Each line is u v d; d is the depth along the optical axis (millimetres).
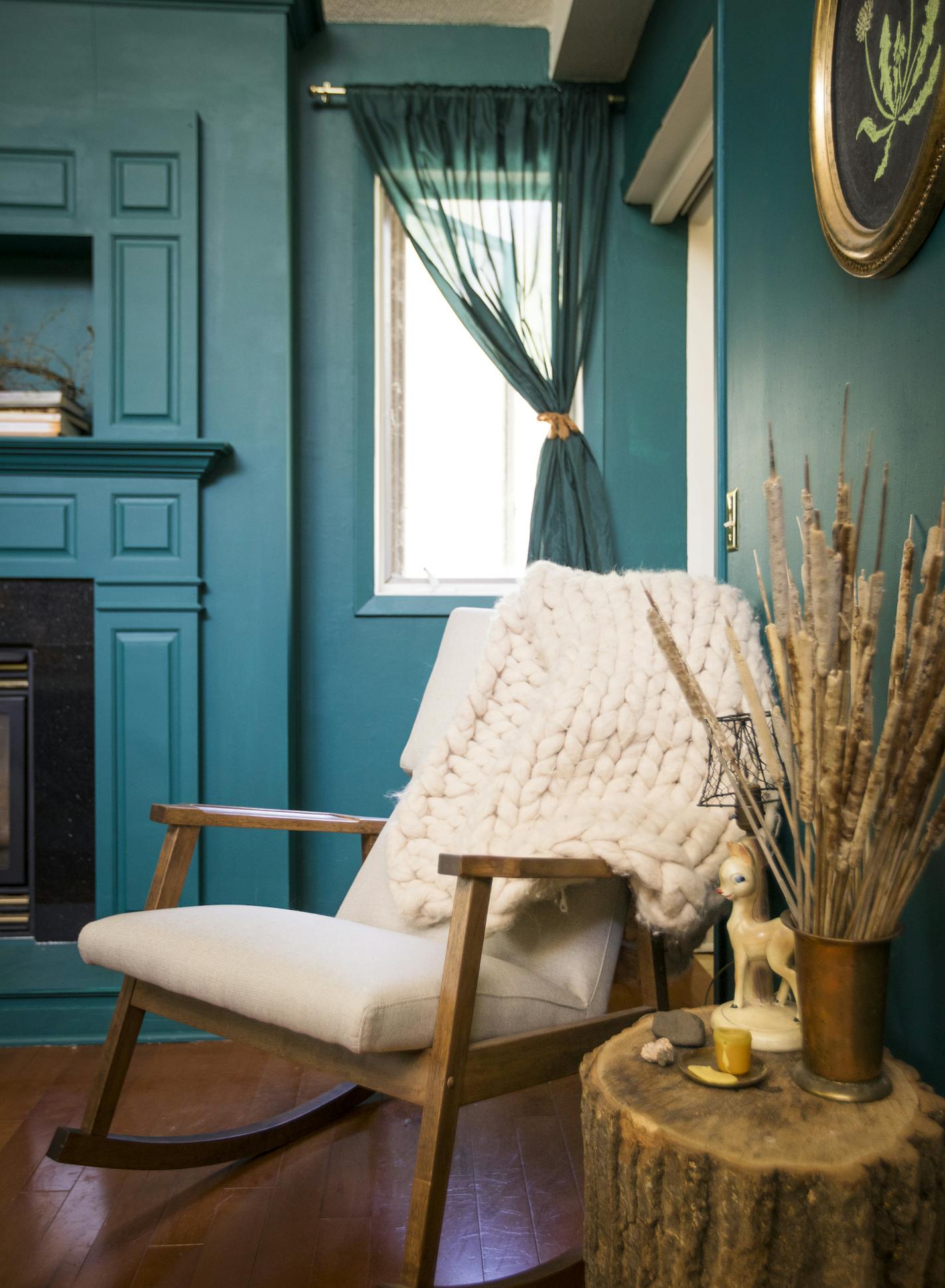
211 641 2643
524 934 1597
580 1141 1875
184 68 2686
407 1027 1220
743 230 1925
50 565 2561
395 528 3100
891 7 1262
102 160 2643
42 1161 1806
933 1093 1044
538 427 3141
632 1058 1149
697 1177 916
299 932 1438
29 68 2648
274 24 2711
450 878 1659
